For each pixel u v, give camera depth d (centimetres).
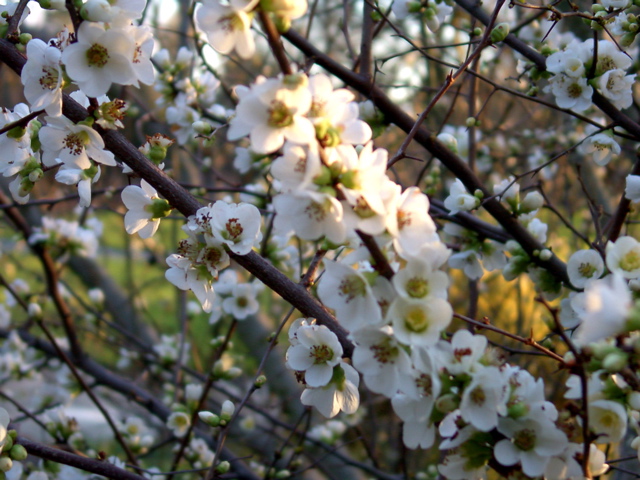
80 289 208
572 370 58
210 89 108
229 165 177
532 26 104
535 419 57
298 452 97
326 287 57
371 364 57
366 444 115
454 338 57
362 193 55
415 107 157
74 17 64
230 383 162
